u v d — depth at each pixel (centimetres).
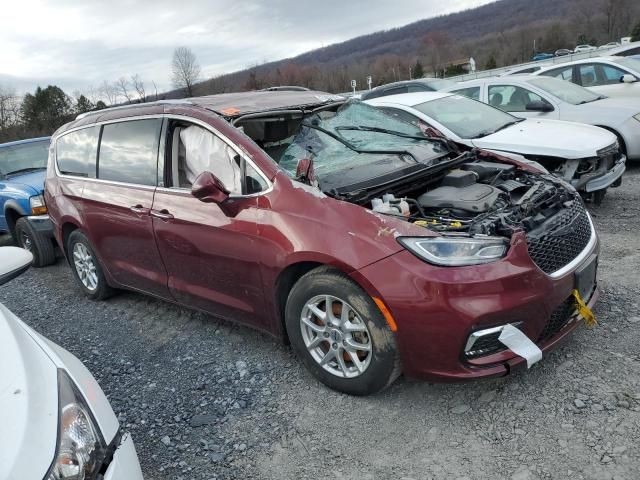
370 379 315
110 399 370
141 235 430
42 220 691
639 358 331
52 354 238
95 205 471
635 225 564
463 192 363
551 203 363
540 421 290
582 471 254
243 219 349
